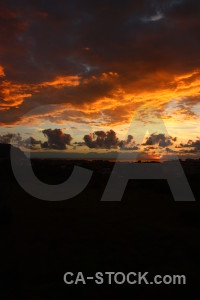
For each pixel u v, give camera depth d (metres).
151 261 5.32
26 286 4.25
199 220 8.27
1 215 8.07
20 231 7.27
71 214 9.31
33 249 5.91
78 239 6.62
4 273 4.69
